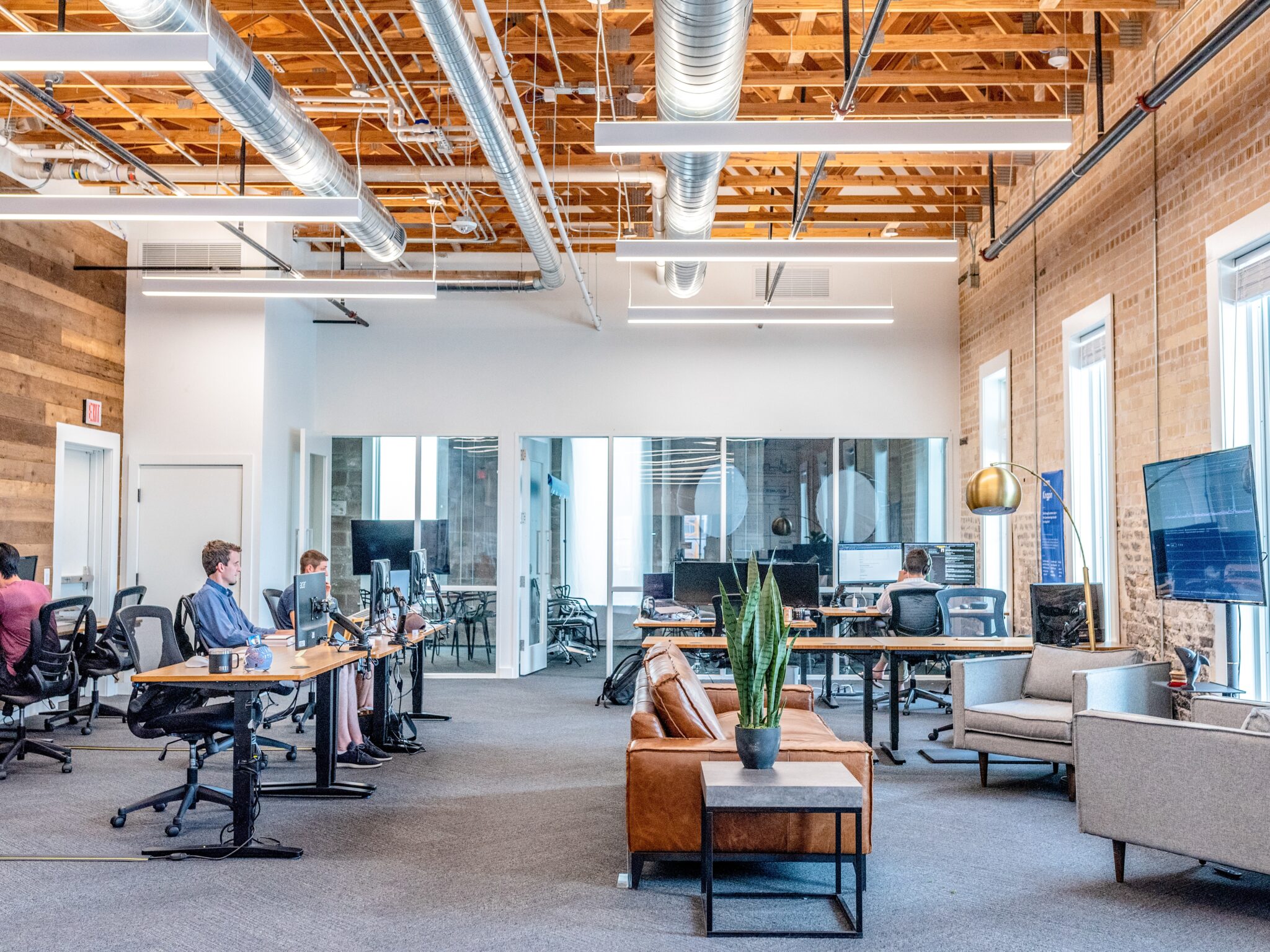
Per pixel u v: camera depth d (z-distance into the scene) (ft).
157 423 28.66
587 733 22.30
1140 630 19.38
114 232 28.40
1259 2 13.57
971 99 24.39
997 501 19.86
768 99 25.22
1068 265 22.97
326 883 12.23
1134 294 19.61
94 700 23.27
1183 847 11.62
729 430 32.35
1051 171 23.97
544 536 33.24
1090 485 22.74
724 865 13.07
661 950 10.21
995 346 28.45
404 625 20.70
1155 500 17.19
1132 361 19.74
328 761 16.53
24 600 19.34
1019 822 15.15
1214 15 16.62
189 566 28.37
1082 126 22.18
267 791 16.49
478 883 12.21
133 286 28.96
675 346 32.50
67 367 25.95
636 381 32.48
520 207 22.91
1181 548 16.43
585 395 32.53
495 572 32.45
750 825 12.05
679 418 32.42
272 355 29.37
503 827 14.64
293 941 10.39
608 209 29.99
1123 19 19.13
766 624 11.90
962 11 19.77
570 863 12.98
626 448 32.73
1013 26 21.30
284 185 27.22
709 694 17.35
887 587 25.79
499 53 15.24
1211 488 15.53
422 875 12.50
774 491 32.40
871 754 12.21
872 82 21.08
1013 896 11.83
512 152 19.71
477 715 24.79
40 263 24.88
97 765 19.24
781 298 32.22
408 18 19.94
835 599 28.22
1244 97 15.67
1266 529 16.03
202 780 18.06
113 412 28.17
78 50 12.70
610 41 19.80
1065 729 16.42
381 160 26.32
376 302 32.78
